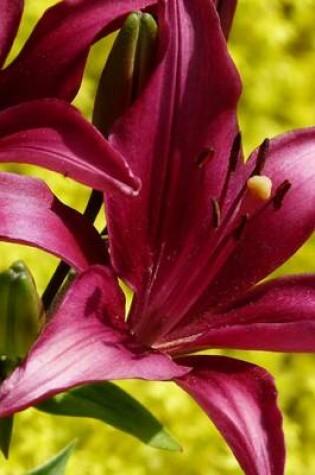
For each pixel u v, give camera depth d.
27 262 1.10
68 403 0.69
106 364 0.62
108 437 1.10
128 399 0.69
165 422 1.11
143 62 0.67
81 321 0.63
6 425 0.67
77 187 1.16
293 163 0.70
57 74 0.68
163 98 0.67
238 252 0.70
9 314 0.66
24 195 0.65
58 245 0.65
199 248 0.69
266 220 0.70
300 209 0.70
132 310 0.69
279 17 1.31
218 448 1.12
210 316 0.69
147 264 0.68
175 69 0.67
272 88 1.29
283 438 0.63
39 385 0.59
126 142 0.67
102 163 0.63
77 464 1.09
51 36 0.68
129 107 0.67
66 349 0.61
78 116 0.63
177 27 0.67
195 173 0.68
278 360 1.21
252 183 0.68
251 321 0.69
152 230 0.68
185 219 0.69
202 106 0.68
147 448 1.11
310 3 1.32
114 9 0.68
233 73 0.68
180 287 0.69
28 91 0.68
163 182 0.68
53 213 0.65
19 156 0.64
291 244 0.70
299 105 1.30
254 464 0.62
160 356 0.64
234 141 0.68
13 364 0.67
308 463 1.17
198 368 0.66
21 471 1.06
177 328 0.69
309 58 1.33
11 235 0.64
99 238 0.66
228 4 0.69
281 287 0.70
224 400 0.63
